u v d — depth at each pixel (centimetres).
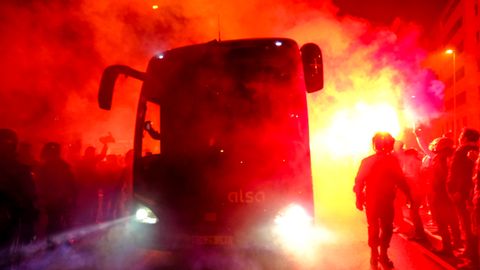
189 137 676
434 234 1007
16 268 652
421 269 702
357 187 728
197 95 695
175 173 660
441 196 794
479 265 684
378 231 720
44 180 847
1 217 612
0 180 616
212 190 647
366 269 712
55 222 858
